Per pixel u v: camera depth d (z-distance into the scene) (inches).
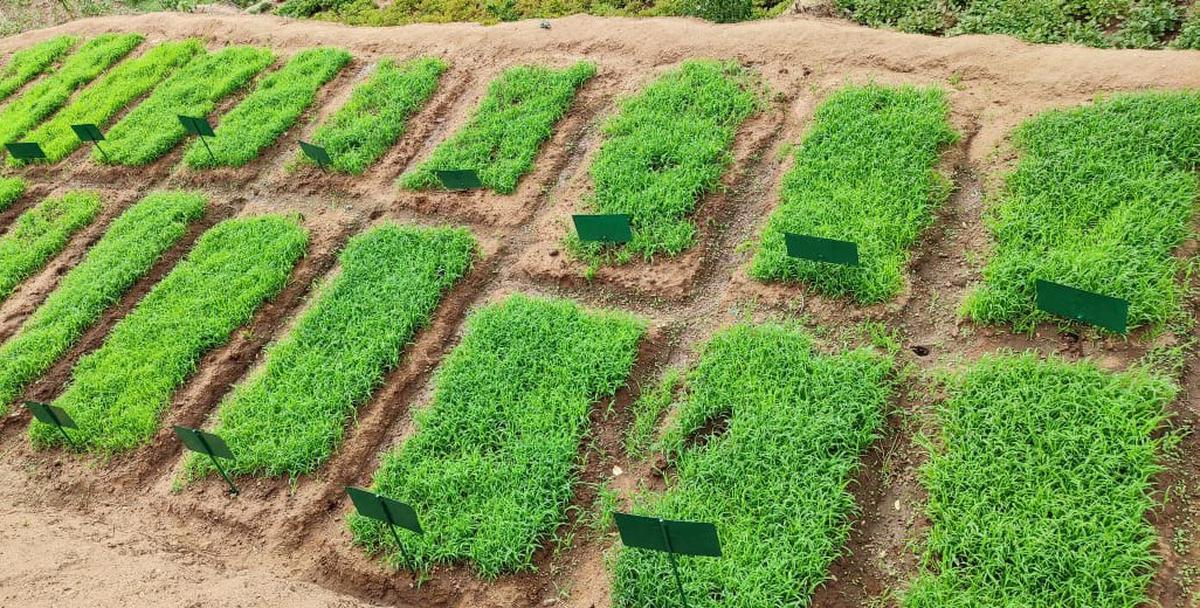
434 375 205.9
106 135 325.7
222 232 261.4
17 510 194.5
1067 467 148.9
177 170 301.3
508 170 255.9
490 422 184.5
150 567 168.6
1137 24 248.7
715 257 218.5
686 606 143.9
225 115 315.9
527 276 227.8
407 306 218.5
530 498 168.9
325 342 215.8
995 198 208.4
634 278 216.1
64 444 208.5
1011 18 265.6
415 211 258.4
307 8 411.8
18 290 265.9
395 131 287.0
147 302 240.8
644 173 239.8
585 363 190.9
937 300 191.2
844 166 223.1
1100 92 225.3
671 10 324.2
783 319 195.6
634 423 183.6
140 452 201.6
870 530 154.6
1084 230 190.2
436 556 163.2
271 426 195.2
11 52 427.8
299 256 247.9
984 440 157.0
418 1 392.2
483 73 310.0
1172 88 217.6
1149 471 145.3
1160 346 165.8
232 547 178.4
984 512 147.4
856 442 163.9
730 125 252.1
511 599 157.4
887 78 254.4
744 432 168.2
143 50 389.1
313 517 178.7
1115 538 137.8
